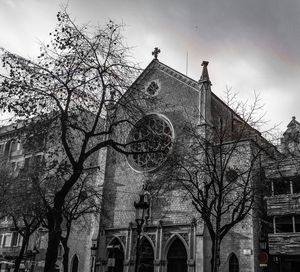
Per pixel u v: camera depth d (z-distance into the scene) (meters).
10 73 17.56
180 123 40.47
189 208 36.53
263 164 33.19
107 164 43.84
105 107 19.83
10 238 51.56
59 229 17.58
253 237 33.09
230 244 34.03
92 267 40.12
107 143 19.33
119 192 42.00
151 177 38.31
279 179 35.12
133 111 20.84
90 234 42.12
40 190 27.52
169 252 37.06
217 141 34.47
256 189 27.98
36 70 18.03
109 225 41.56
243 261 33.03
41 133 19.25
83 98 18.86
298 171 34.03
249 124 27.75
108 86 19.06
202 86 40.62
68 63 18.58
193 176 29.62
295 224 35.44
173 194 37.59
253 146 30.80
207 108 39.59
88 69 18.72
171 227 37.09
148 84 44.84
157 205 38.72
